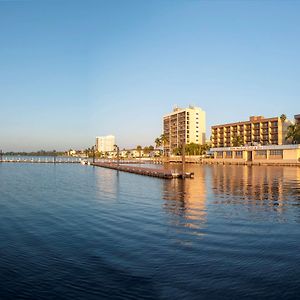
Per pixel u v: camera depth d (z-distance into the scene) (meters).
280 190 41.81
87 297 11.64
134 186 50.19
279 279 13.02
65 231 20.73
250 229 20.84
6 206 30.78
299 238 18.72
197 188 45.44
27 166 137.00
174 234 19.72
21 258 15.60
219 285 12.52
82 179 66.12
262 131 147.00
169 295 11.78
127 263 14.83
